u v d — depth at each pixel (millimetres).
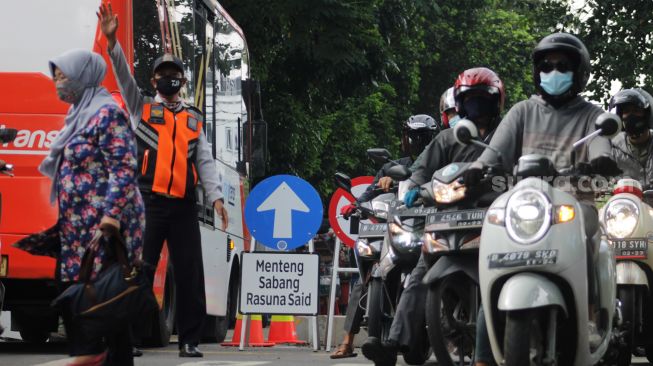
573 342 14961
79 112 15516
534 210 14477
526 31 98875
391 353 18828
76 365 14766
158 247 22797
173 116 22938
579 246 14461
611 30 51406
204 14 32562
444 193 16781
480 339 16078
